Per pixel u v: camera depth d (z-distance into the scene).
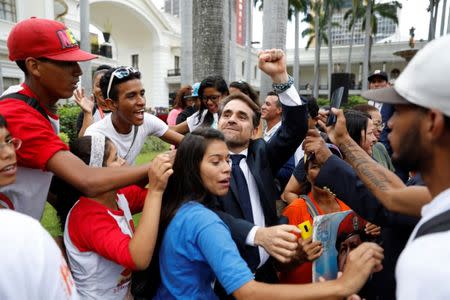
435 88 0.77
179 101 5.32
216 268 1.18
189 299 1.32
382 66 37.25
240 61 36.34
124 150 2.50
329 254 1.49
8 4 15.73
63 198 1.67
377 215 1.45
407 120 0.86
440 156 0.82
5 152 1.20
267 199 1.77
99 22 27.83
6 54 15.97
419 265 0.71
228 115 1.88
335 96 1.91
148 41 30.28
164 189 1.38
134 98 2.27
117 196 1.71
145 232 1.29
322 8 31.05
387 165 2.93
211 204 1.57
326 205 1.87
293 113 1.87
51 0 16.95
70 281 0.90
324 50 38.97
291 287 1.10
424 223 0.80
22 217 0.84
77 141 1.63
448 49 0.76
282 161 2.00
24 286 0.76
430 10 23.78
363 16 29.86
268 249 1.34
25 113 1.46
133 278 1.56
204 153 1.39
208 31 6.02
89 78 11.10
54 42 1.54
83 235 1.43
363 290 1.50
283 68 1.83
